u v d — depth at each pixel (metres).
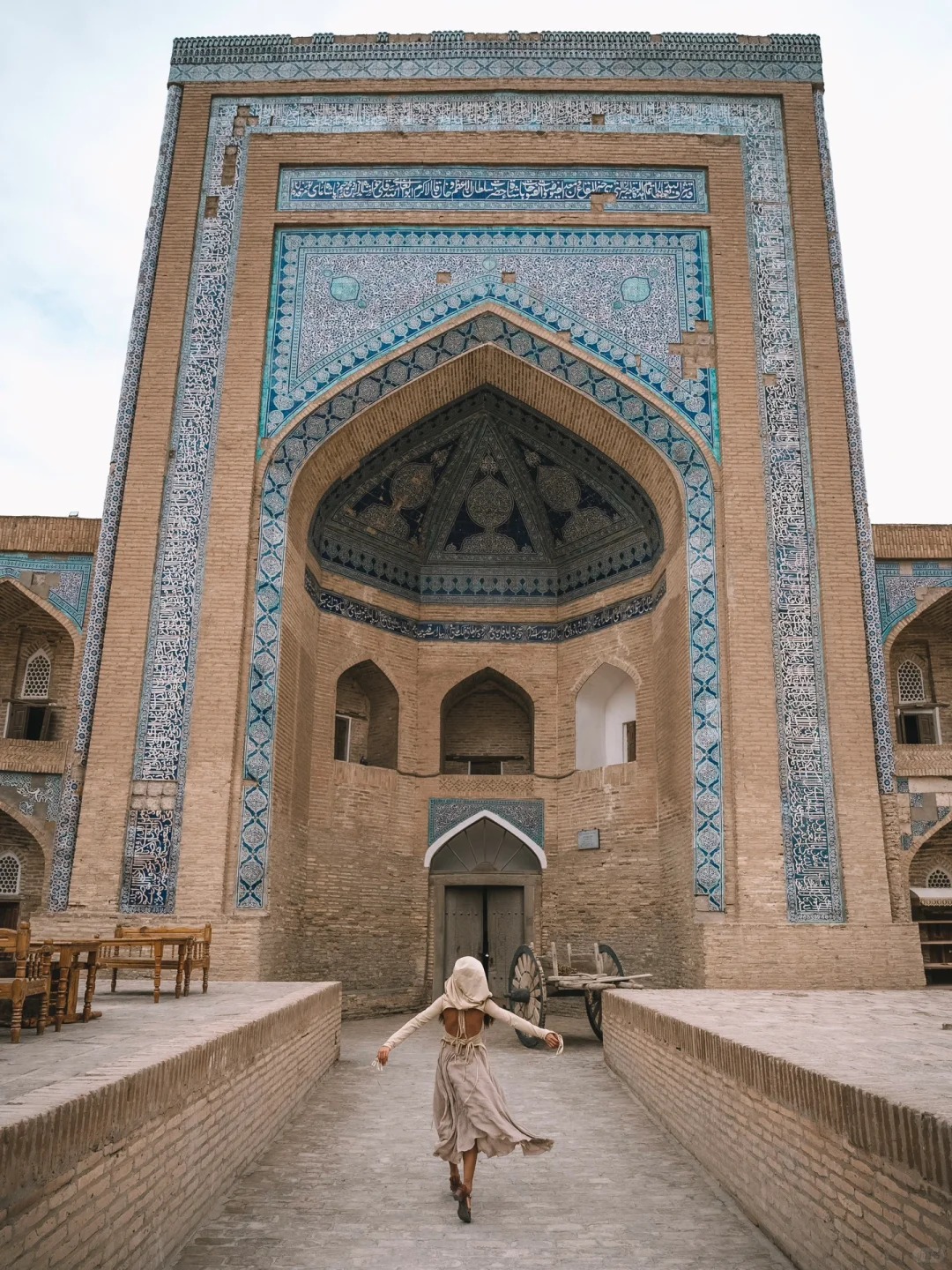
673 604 9.35
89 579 10.70
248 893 8.25
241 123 10.05
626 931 9.77
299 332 9.49
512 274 9.59
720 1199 3.62
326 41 10.23
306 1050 5.46
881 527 10.57
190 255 9.62
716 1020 4.64
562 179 9.87
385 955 10.22
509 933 10.61
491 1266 2.92
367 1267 2.90
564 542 11.30
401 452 10.37
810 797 8.38
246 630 8.75
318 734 9.98
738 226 9.72
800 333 9.44
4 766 10.08
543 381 9.63
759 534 8.94
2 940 3.85
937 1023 4.57
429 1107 5.27
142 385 9.28
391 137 9.98
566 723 10.95
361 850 10.18
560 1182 3.84
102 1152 2.44
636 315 9.52
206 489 9.04
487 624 11.30
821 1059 3.19
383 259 9.66
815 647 8.69
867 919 8.13
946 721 10.59
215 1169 3.49
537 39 10.20
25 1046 3.62
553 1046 3.46
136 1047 3.60
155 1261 2.82
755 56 10.16
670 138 9.96
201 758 8.41
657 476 9.50
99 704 8.53
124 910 8.12
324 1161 4.12
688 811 8.68
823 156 9.91
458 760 11.44
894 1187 2.32
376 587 10.90
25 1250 2.03
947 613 10.67
